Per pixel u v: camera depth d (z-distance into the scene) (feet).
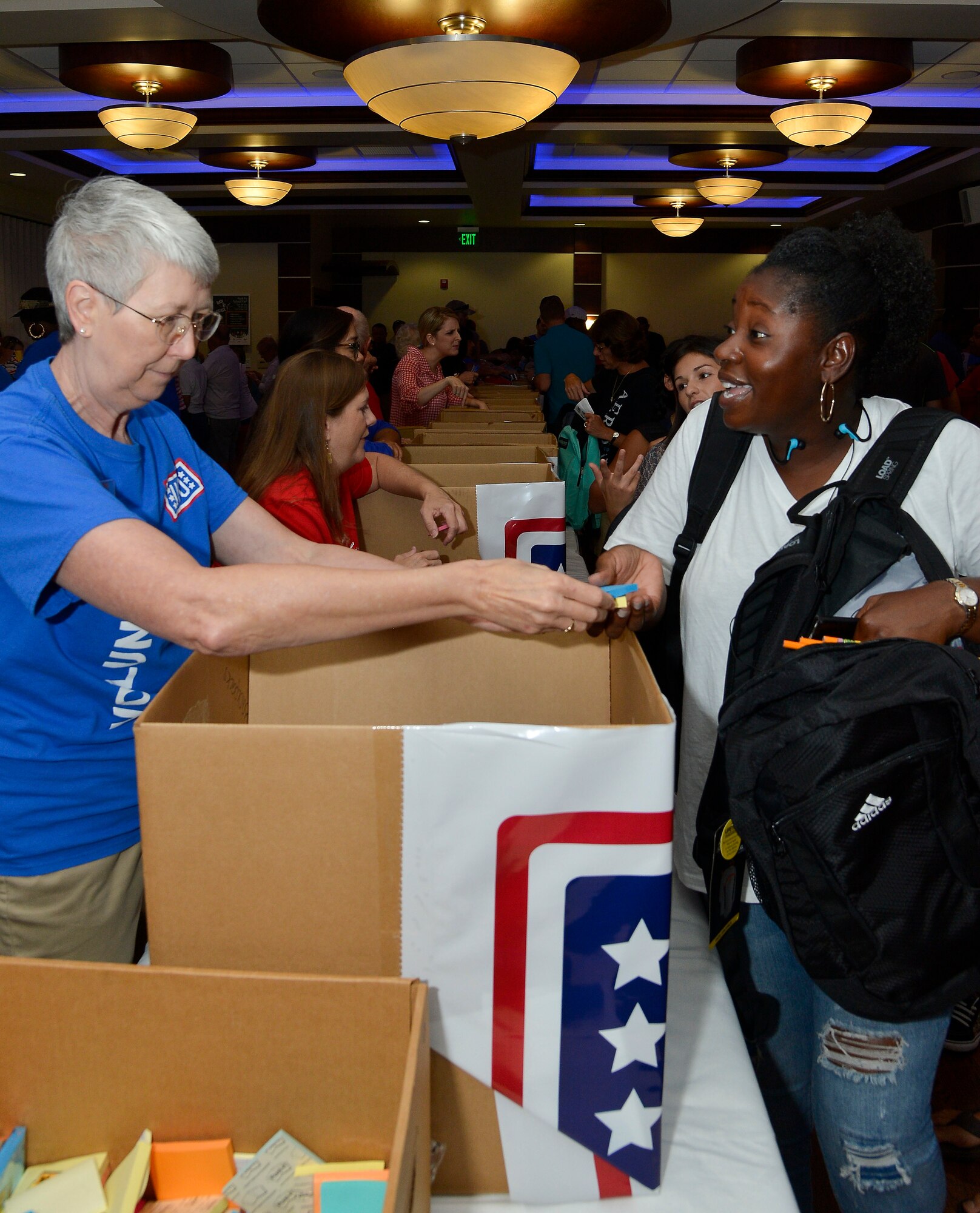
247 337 44.60
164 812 2.20
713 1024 3.01
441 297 49.55
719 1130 2.58
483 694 3.29
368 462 6.84
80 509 2.60
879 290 3.34
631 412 13.57
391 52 13.24
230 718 3.12
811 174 35.12
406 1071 1.86
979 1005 6.01
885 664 2.58
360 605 2.49
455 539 6.93
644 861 2.15
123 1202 2.00
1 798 3.20
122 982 2.04
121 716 3.28
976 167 31.32
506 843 2.15
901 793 2.52
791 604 3.21
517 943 2.21
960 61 22.67
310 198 40.73
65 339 3.03
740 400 3.48
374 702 3.28
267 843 2.20
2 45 20.17
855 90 21.07
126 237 2.80
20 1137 2.15
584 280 48.52
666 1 13.96
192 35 19.44
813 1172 5.16
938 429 3.38
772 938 3.47
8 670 3.07
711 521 3.82
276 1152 2.06
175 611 2.47
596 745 2.08
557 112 26.32
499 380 36.01
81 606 3.00
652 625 3.78
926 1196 2.95
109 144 28.50
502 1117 2.33
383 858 2.19
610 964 2.22
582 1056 2.28
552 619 2.51
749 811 2.62
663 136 27.43
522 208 41.52
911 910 2.55
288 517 5.32
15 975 2.06
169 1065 2.09
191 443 3.63
